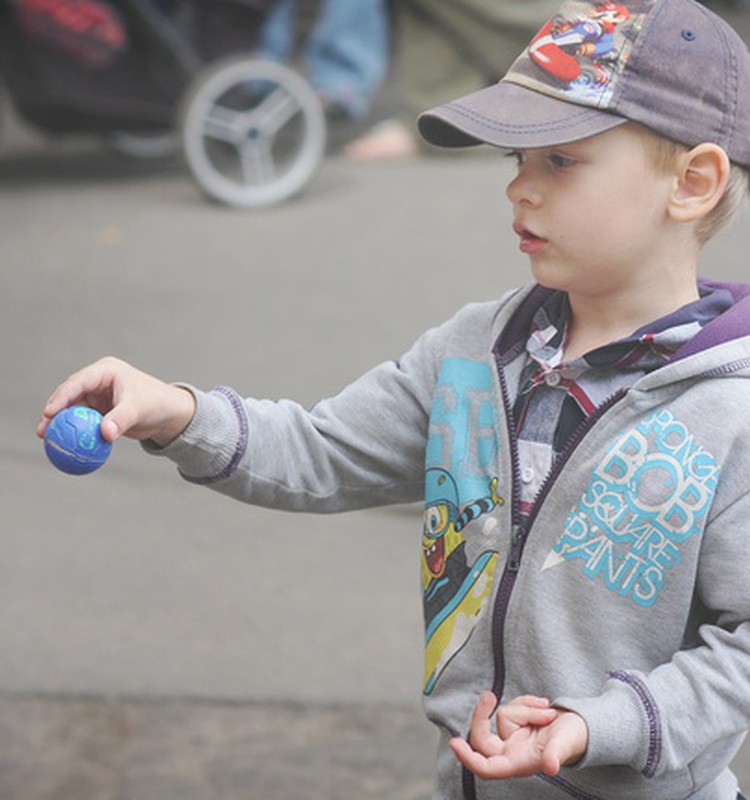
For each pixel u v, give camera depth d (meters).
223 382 14.51
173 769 9.05
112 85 19.75
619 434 4.90
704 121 4.91
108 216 19.88
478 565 5.09
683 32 4.93
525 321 5.27
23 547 12.01
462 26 20.61
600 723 4.55
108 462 13.71
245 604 11.09
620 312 5.11
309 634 10.63
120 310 16.55
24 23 18.95
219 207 20.06
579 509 4.91
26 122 20.42
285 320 16.03
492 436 5.16
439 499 5.20
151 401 5.10
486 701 4.83
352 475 5.54
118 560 11.80
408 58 21.30
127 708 9.73
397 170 21.23
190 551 11.95
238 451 5.27
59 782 8.93
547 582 4.94
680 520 4.79
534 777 5.02
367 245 18.23
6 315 16.52
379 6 21.66
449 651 5.12
